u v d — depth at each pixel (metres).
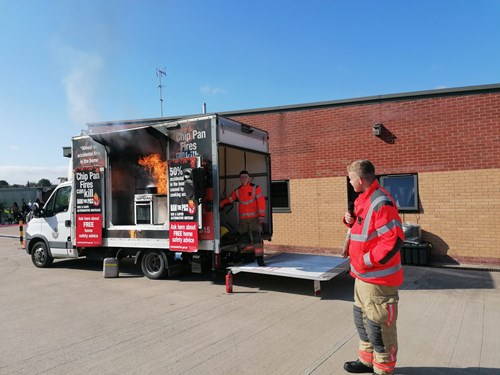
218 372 3.75
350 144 10.31
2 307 6.05
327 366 3.84
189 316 5.48
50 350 4.33
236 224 8.52
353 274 3.53
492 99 8.79
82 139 8.66
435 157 9.32
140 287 7.26
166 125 7.60
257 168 8.77
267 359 4.03
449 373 3.67
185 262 8.06
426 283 7.33
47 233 9.24
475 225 8.92
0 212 28.31
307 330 4.86
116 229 8.14
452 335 4.64
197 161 7.04
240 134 7.82
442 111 9.27
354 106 10.27
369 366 3.60
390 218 3.21
